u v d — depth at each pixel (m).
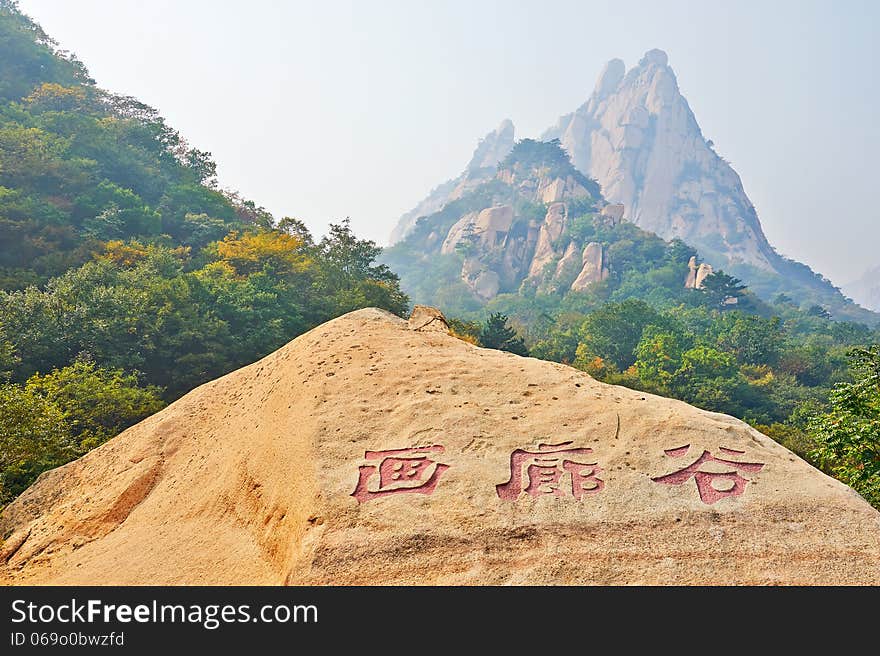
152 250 40.75
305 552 5.65
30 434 13.25
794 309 115.19
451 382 7.97
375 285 51.38
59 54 77.88
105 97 72.38
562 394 7.70
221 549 6.85
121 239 46.91
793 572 5.32
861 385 12.36
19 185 46.62
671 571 5.37
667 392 52.72
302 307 45.84
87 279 31.77
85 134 59.25
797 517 5.78
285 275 49.03
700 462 6.40
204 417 10.59
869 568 5.32
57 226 42.78
